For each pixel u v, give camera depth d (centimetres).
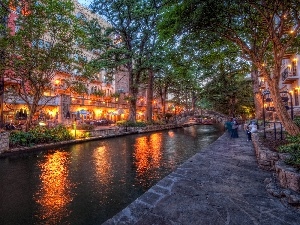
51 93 2547
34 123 1933
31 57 1346
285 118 738
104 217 461
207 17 711
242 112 3769
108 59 2467
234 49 1359
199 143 1653
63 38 1484
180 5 696
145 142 1717
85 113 2894
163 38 830
